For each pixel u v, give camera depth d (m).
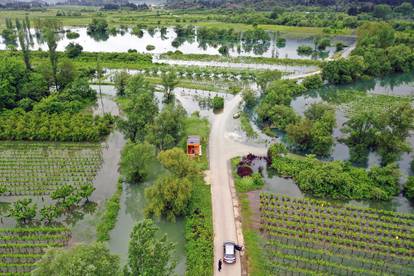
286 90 114.06
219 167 77.88
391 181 70.38
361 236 58.22
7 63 114.00
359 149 83.75
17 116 99.12
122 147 89.88
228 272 51.53
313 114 93.25
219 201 66.94
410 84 139.12
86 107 114.12
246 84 135.50
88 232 61.97
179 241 59.62
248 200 67.75
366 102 116.56
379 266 53.50
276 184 73.81
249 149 85.94
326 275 51.50
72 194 68.12
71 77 125.81
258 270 52.19
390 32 166.62
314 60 167.12
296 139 86.06
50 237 59.62
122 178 76.00
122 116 106.25
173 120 83.12
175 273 53.09
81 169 79.75
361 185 70.50
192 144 81.56
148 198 64.44
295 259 53.97
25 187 73.62
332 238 58.16
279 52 193.12
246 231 59.72
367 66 141.00
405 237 58.81
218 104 110.12
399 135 80.88
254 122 102.44
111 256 38.56
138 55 172.25
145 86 117.44
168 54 182.75
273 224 61.72
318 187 70.31
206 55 180.62
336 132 96.19
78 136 92.06
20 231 60.62
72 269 34.12
